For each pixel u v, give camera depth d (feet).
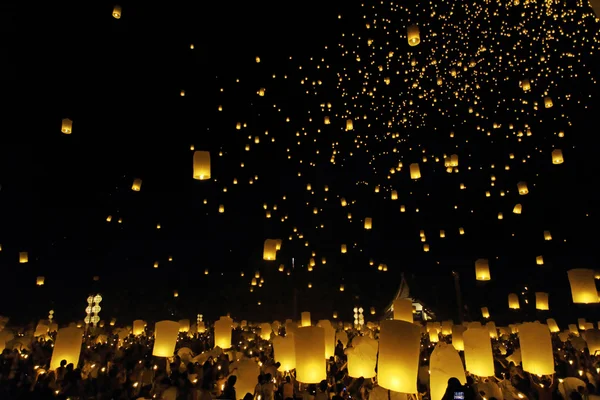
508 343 52.37
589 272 34.96
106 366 34.04
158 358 34.81
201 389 25.38
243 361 28.02
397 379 18.84
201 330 71.87
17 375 31.73
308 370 23.22
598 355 36.06
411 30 28.22
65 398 24.16
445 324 58.54
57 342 32.78
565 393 26.63
